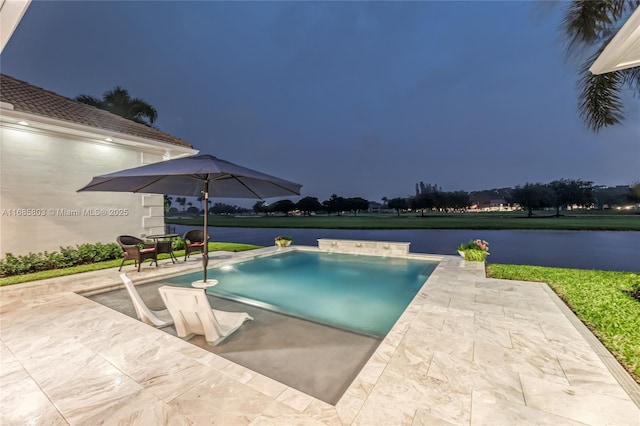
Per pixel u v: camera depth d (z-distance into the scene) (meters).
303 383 2.92
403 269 9.20
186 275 8.20
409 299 6.15
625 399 2.44
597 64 3.91
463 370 2.89
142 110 23.98
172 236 9.73
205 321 3.69
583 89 8.30
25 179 8.38
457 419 2.21
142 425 2.18
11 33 3.48
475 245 9.50
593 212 39.88
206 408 2.37
